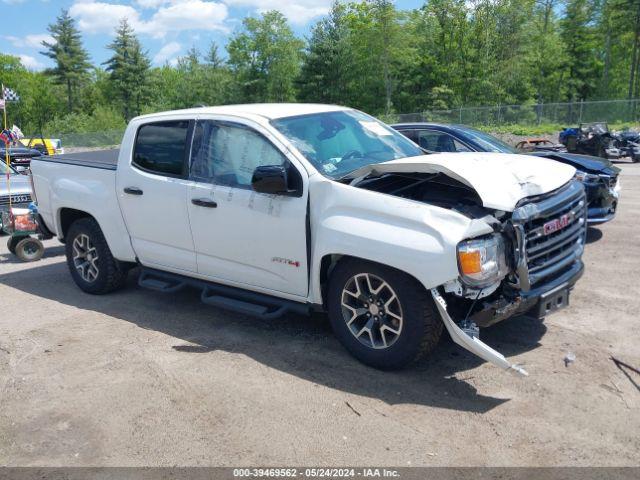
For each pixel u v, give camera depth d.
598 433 3.35
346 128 5.09
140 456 3.35
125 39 83.25
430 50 58.75
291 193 4.39
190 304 5.92
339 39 58.16
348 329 4.32
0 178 10.35
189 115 5.25
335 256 4.28
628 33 56.72
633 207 10.41
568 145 21.47
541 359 4.29
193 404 3.89
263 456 3.28
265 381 4.16
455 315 3.96
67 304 6.10
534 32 56.03
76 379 4.34
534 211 3.90
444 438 3.37
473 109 41.47
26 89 88.19
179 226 5.20
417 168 4.07
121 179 5.67
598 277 6.21
